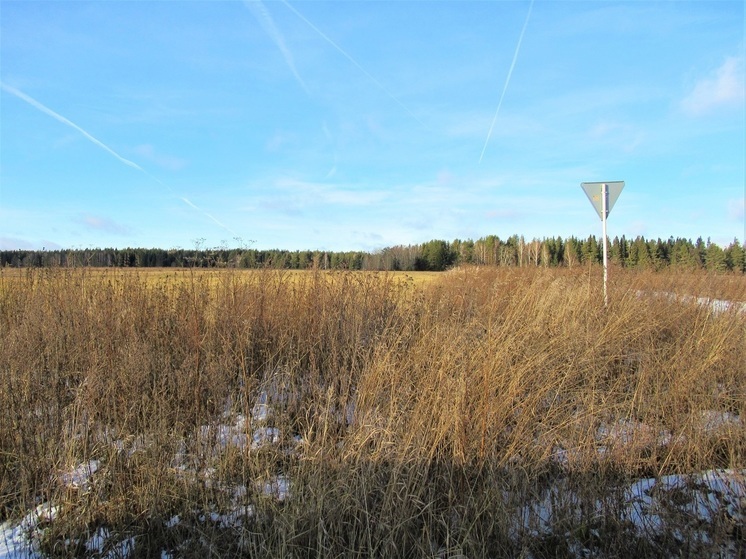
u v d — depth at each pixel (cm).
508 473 335
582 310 682
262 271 660
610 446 356
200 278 615
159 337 524
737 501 326
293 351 538
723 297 805
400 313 600
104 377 429
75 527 305
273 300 617
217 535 300
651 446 377
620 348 553
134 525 314
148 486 324
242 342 507
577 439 362
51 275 648
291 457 364
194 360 463
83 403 391
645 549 295
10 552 289
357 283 682
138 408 396
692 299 757
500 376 398
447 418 352
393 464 327
